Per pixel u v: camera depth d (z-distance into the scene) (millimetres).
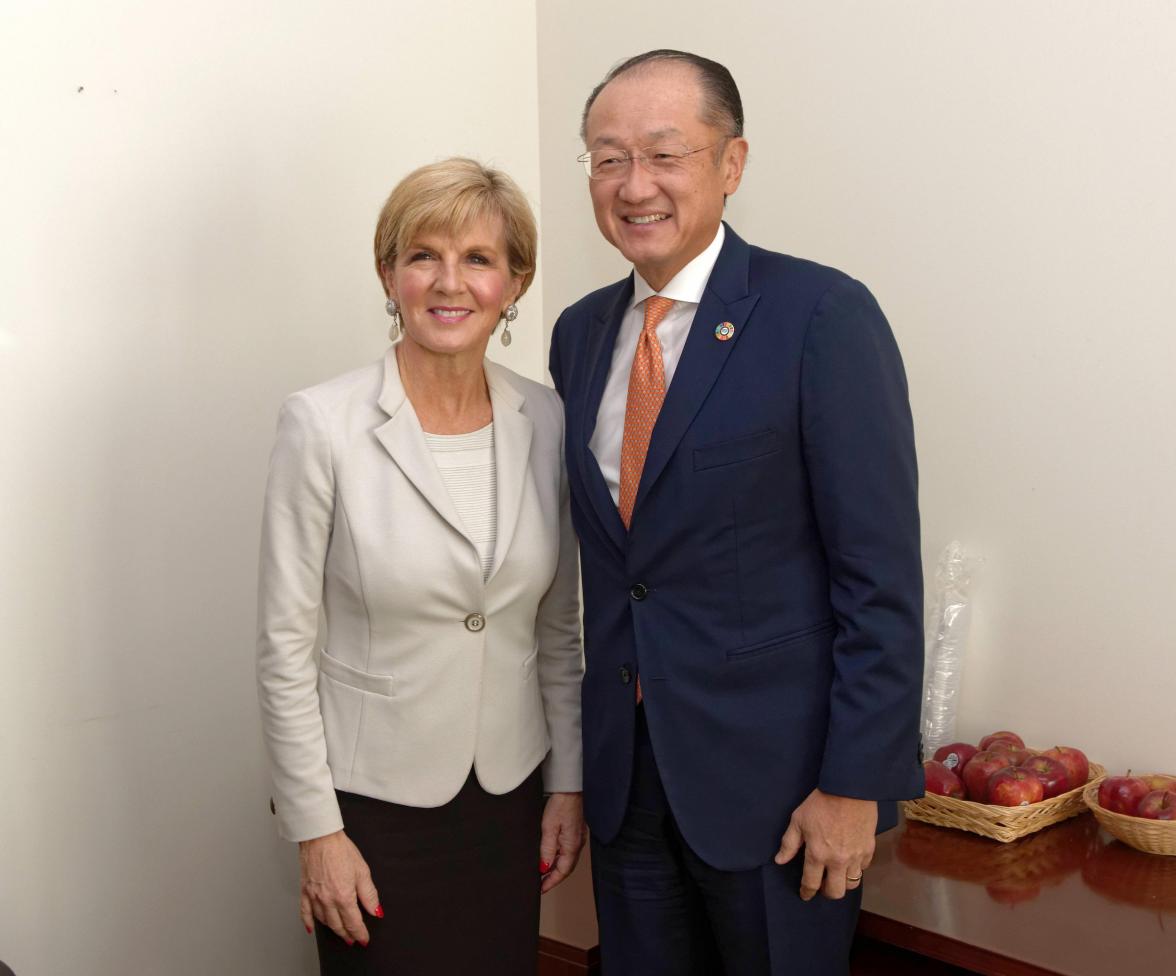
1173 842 1935
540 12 2854
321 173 2395
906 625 1541
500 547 1702
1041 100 2164
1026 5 2162
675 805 1652
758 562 1602
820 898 1669
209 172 2199
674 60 1636
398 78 2539
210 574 2244
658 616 1670
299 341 2373
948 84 2268
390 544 1645
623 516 1691
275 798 1688
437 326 1664
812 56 2436
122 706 2131
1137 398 2111
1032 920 1746
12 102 1931
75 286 2023
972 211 2262
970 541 2332
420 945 1722
